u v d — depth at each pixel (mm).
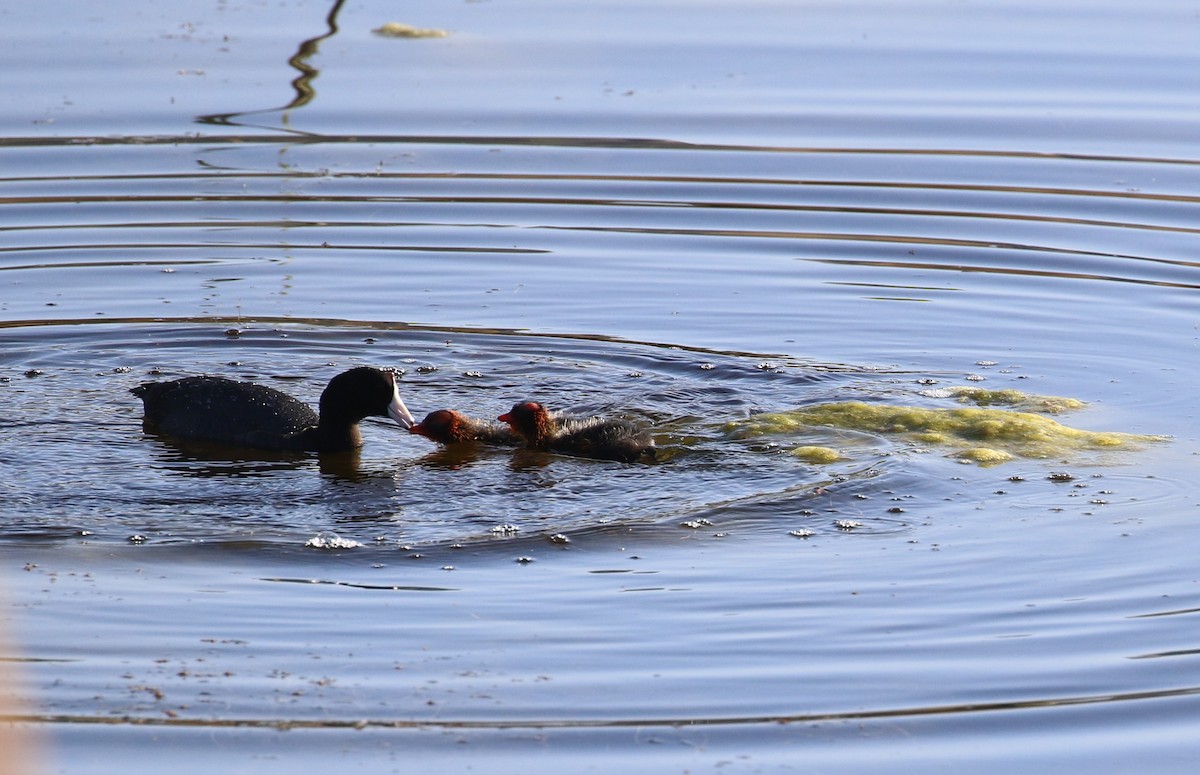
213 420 13398
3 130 21734
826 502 12055
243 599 10320
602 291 17562
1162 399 14438
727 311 16938
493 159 21562
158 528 11453
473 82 24078
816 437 13469
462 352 15773
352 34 26188
